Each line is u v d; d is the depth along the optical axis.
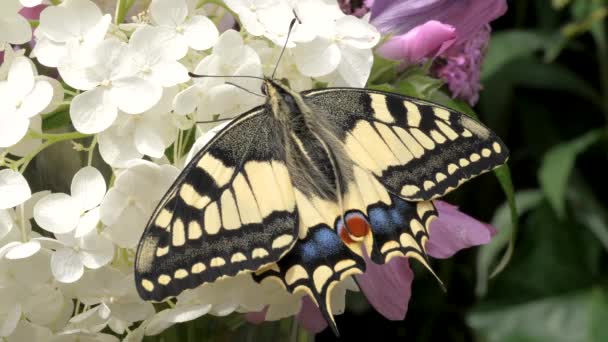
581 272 0.95
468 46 0.52
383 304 0.50
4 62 0.47
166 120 0.47
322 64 0.47
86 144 0.48
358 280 0.49
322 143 0.47
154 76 0.46
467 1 0.50
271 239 0.46
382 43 0.50
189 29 0.47
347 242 0.47
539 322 0.93
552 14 1.00
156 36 0.47
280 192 0.47
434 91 0.51
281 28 0.47
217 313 0.47
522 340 0.93
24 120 0.46
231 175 0.46
